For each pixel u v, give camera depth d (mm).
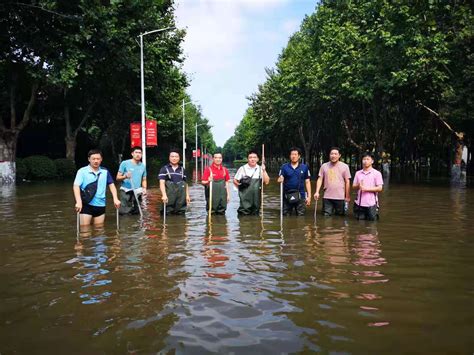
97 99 26828
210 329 3049
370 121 34219
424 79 19172
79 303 3586
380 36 19000
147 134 23875
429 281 4184
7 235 6672
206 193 9641
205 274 4418
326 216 9000
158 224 7891
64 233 6867
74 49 18031
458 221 8148
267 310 3406
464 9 17547
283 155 65125
